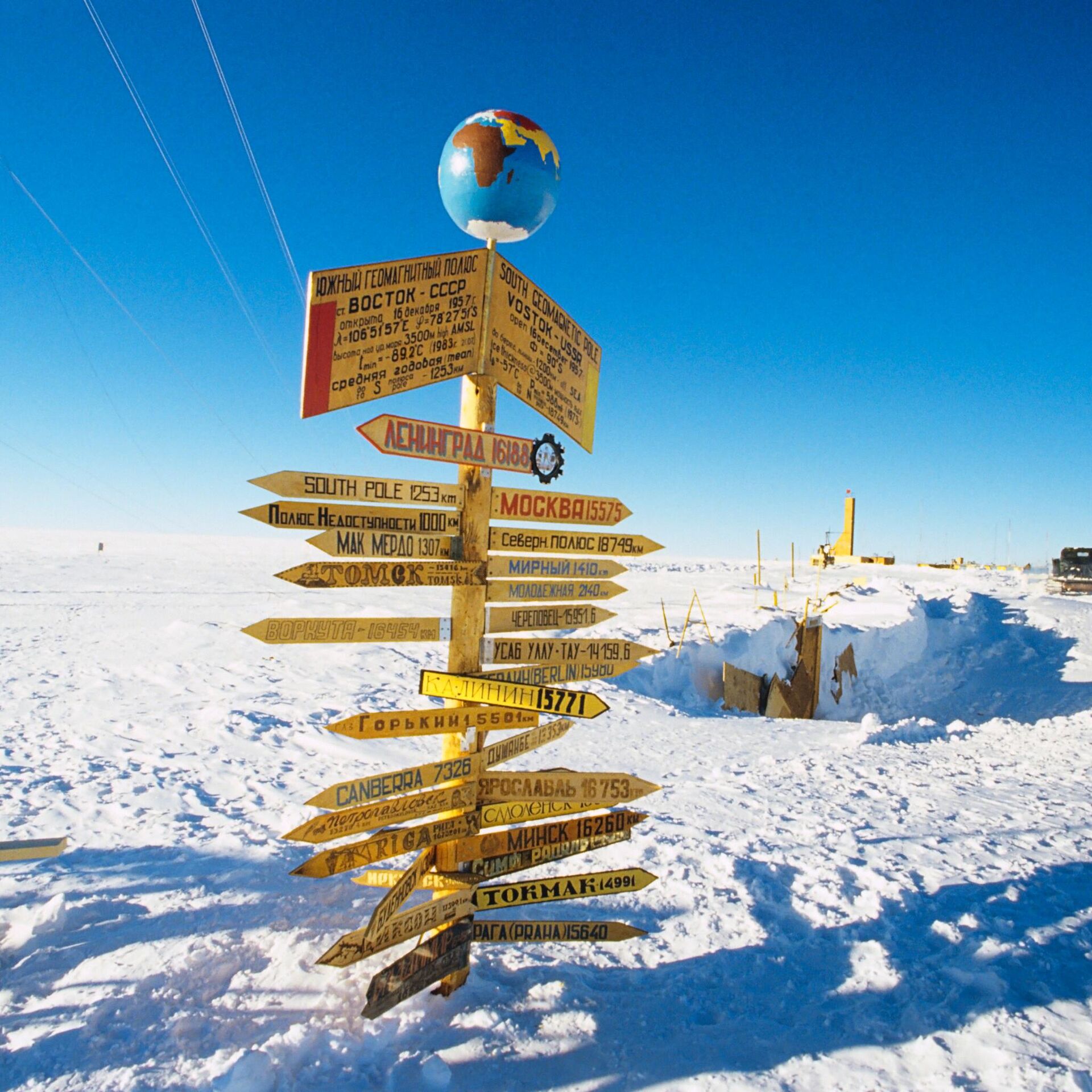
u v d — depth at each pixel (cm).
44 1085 235
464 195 289
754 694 1547
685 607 2303
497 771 302
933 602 2750
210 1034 264
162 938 338
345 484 265
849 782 681
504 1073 248
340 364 252
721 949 347
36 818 518
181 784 612
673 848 479
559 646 322
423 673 290
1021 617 2598
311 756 725
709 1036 277
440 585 284
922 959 339
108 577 3028
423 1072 241
